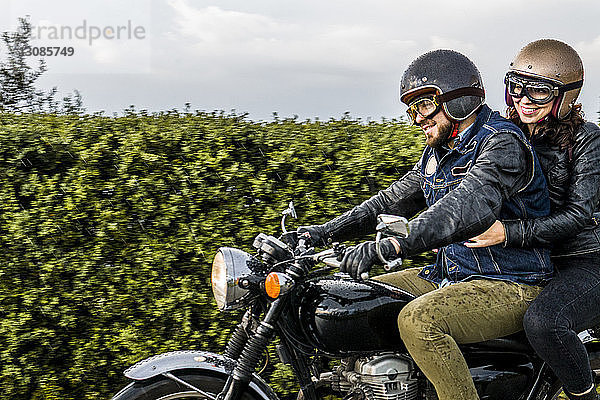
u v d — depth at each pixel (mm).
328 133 4098
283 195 4020
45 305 4074
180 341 4121
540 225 2668
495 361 2820
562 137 2824
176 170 3996
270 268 2650
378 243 2389
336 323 2674
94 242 4051
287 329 2723
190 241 4051
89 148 3984
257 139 4023
